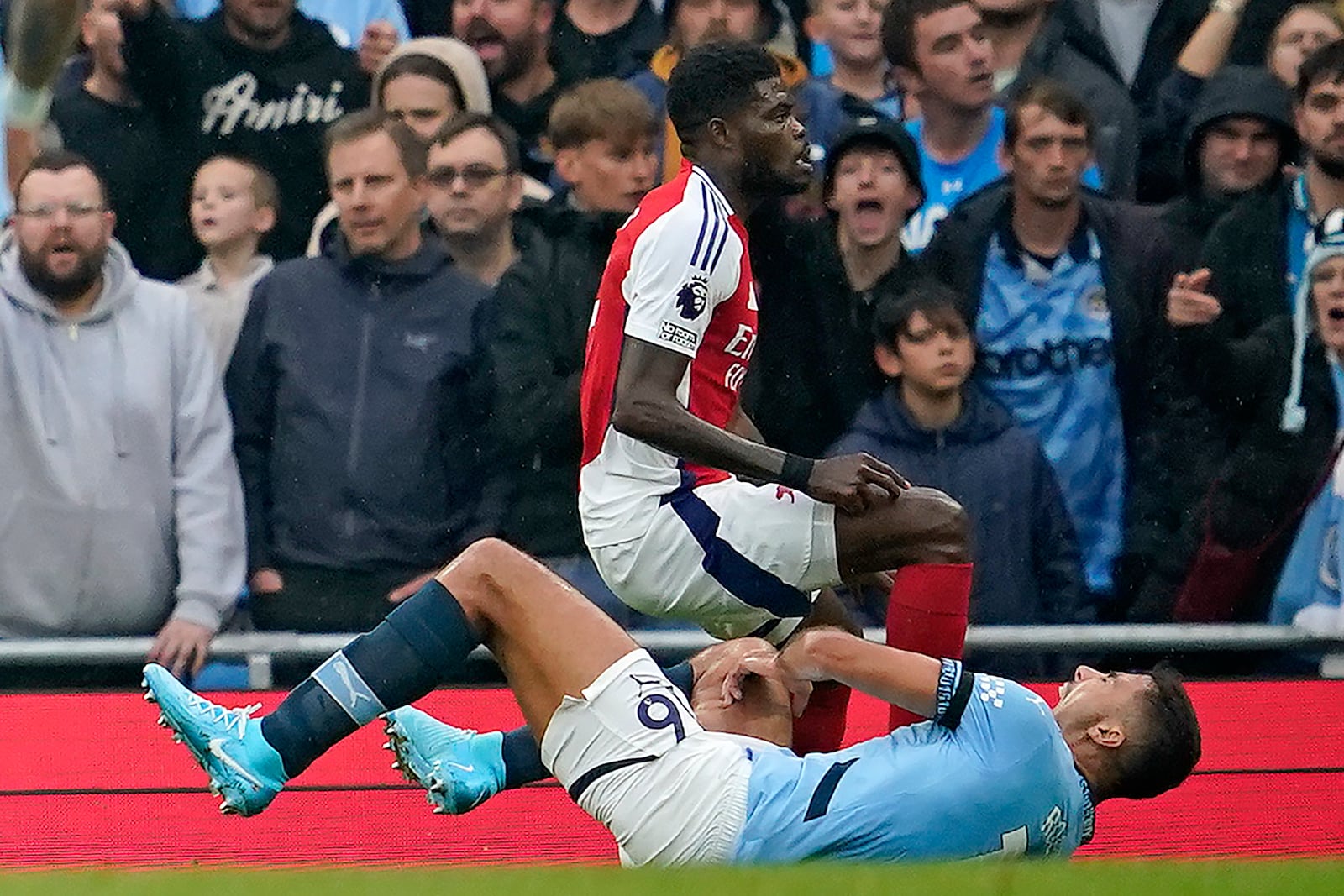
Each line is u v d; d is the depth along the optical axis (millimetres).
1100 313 23484
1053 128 22922
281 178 23406
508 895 7859
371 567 22922
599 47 23828
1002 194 23312
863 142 22938
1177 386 23672
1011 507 22891
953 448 22984
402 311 22938
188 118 23156
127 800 16078
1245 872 8727
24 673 22969
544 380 22781
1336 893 8133
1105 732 12031
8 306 22375
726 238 12547
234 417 23172
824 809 11180
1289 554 23734
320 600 22922
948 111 23531
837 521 12500
